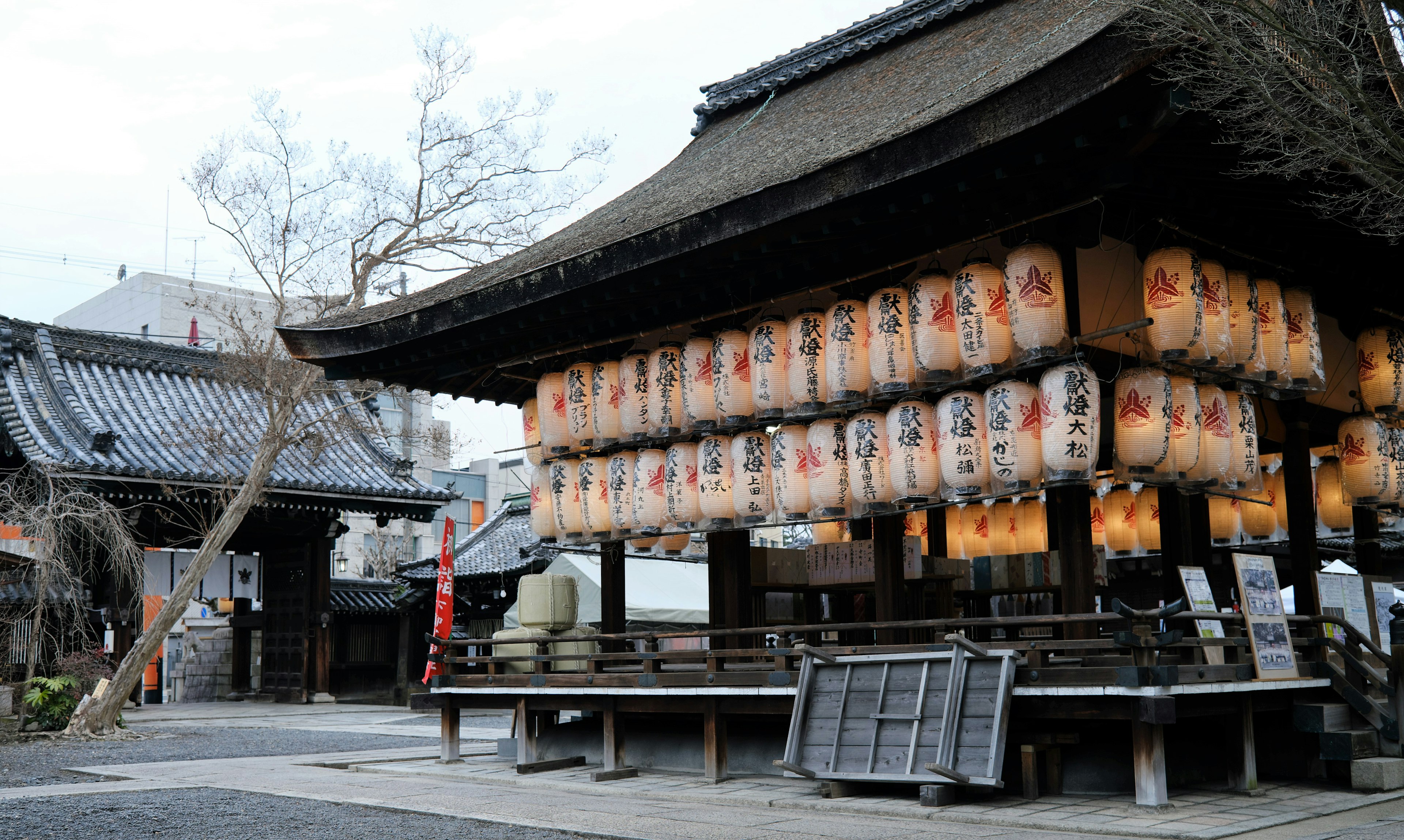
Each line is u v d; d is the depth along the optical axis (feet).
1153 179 28.22
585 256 36.73
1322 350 40.98
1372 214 30.45
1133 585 56.18
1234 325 31.50
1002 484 29.60
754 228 32.07
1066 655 35.63
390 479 95.35
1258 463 33.06
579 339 42.09
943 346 30.71
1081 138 25.80
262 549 96.89
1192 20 23.24
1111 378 33.27
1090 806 27.12
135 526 76.89
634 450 40.04
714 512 36.91
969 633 44.91
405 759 44.14
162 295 160.66
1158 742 26.50
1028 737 28.78
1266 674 29.45
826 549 39.17
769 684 32.48
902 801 28.55
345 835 25.68
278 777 38.73
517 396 50.78
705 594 83.41
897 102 40.63
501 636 45.14
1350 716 32.09
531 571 85.97
